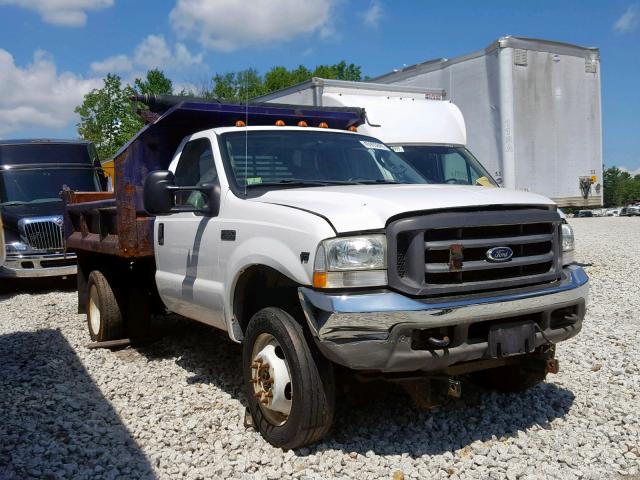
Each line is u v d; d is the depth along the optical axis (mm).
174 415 5078
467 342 4055
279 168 5434
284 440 4297
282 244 4309
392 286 3963
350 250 3955
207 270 5211
